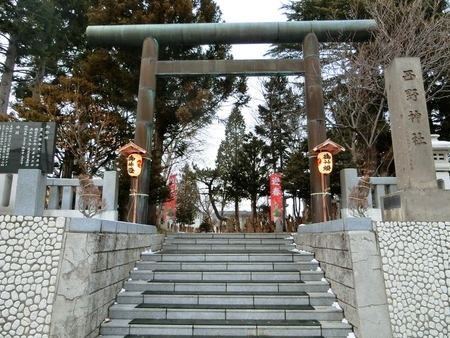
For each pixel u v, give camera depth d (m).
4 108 13.39
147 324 4.22
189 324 4.23
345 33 9.85
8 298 3.72
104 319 4.35
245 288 5.14
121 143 13.62
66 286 3.76
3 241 3.96
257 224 16.03
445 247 4.38
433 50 10.54
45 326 3.59
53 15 13.95
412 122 5.39
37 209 6.76
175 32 9.83
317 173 8.73
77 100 12.31
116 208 8.45
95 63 12.52
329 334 4.08
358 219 4.45
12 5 12.77
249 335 4.12
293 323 4.26
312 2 14.75
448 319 4.00
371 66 10.60
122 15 12.48
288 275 5.47
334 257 4.94
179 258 6.29
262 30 9.75
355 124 12.40
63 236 4.00
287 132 17.98
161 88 13.01
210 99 13.55
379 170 13.59
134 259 5.89
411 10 10.64
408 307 4.02
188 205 24.97
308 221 13.86
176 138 15.88
